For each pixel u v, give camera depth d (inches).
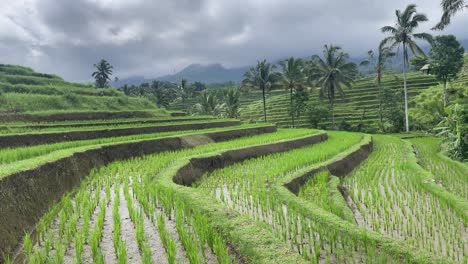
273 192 466.9
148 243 284.4
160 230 289.6
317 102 2439.7
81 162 562.9
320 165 651.5
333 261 269.4
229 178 594.6
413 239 337.1
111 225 324.8
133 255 263.7
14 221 299.1
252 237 268.1
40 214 355.6
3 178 318.3
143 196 386.6
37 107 1359.5
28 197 349.1
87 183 502.0
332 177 608.4
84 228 290.4
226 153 756.0
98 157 647.1
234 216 319.3
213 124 1369.3
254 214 395.5
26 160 437.1
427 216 409.4
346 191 552.7
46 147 606.5
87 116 1344.7
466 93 1563.7
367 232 304.8
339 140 1191.6
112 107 1674.5
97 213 360.8
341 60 1994.3
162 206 369.4
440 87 1983.3
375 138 1505.9
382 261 254.5
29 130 884.0
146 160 709.9
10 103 1291.8
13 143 736.3
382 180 616.4
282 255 237.8
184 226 319.3
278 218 374.0
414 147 1176.2
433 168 738.8
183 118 1518.2
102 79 3068.4
